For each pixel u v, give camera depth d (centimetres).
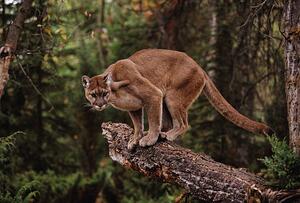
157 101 836
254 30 1103
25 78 1304
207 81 901
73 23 1662
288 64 745
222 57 1293
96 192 1408
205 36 1387
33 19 1159
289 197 616
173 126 879
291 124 736
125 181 1573
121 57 1476
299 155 709
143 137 825
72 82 1678
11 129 1385
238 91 1278
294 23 741
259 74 1263
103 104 837
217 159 1316
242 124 845
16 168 1355
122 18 1792
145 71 865
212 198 700
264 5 921
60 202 1323
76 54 1683
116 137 873
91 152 1672
